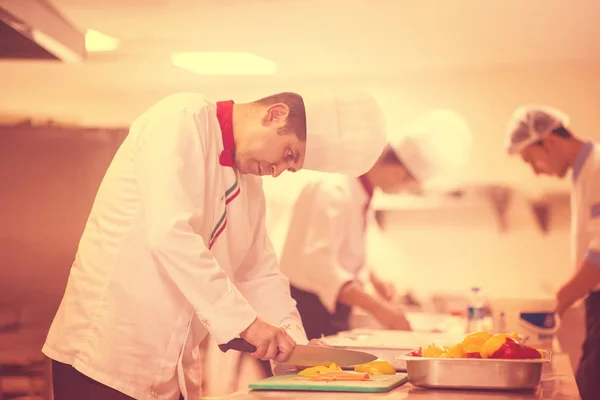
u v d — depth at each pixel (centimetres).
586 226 287
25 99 519
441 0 347
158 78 502
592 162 289
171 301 139
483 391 127
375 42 419
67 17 370
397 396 122
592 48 432
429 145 270
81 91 523
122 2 348
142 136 139
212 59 454
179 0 345
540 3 352
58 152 330
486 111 473
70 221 329
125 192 139
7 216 330
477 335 134
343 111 147
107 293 138
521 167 469
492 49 434
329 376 137
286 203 475
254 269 167
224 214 147
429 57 453
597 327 271
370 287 485
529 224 469
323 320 266
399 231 490
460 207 480
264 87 509
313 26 388
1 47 284
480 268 478
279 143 144
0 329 327
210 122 143
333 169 151
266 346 131
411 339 188
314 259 266
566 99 463
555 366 173
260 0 345
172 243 130
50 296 329
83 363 137
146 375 139
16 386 330
